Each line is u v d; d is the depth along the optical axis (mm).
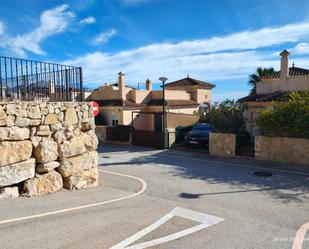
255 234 5703
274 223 6332
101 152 17859
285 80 18812
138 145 20422
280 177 11078
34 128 7418
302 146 13227
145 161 14672
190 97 33562
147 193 8758
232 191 9117
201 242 5262
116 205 7258
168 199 8102
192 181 10453
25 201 6824
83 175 8844
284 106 13852
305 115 12938
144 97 27969
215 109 27109
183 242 5230
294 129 13234
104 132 22375
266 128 14312
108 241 5094
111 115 25750
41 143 7516
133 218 6336
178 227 5941
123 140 21297
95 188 9062
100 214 6453
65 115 8320
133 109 25688
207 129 19641
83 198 7668
